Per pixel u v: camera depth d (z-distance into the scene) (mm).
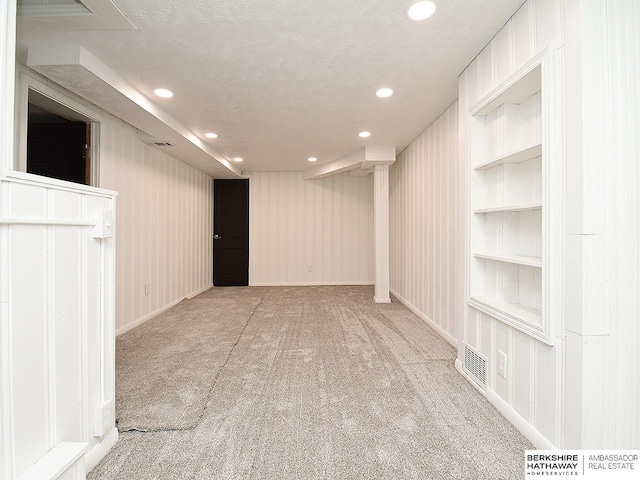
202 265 5516
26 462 1034
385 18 1668
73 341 1259
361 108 2920
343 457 1385
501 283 1922
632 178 1222
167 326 3404
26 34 1794
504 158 1761
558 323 1323
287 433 1562
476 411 1749
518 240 1870
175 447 1462
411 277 4133
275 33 1800
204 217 5594
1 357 961
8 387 979
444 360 2479
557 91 1328
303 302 4621
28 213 1047
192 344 2838
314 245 6211
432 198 3354
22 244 1033
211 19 1676
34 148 2791
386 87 2492
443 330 3043
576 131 1234
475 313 2033
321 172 5516
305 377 2184
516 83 1598
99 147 2834
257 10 1605
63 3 1609
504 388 1716
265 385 2064
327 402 1853
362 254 6262
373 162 4367
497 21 1692
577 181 1230
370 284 6230
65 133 2801
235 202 6078
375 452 1417
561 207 1314
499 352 1764
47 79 2281
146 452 1428
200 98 2672
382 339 2977
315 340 2949
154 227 3807
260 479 1261
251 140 3943
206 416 1716
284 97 2664
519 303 1855
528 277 1788
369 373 2246
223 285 6051
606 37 1217
